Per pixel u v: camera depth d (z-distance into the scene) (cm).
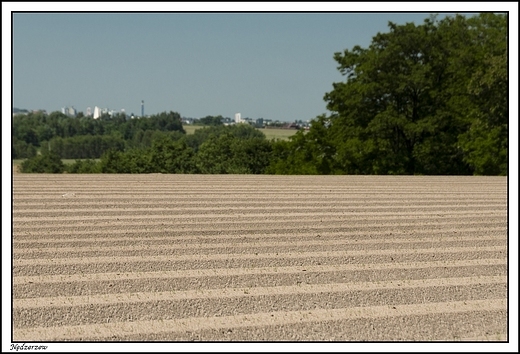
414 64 4044
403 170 4000
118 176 2017
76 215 1205
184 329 649
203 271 843
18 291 750
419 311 714
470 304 741
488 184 1966
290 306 720
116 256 909
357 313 704
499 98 3322
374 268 875
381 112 4019
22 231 1053
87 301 721
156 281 794
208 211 1273
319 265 885
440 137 3944
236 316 687
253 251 954
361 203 1435
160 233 1058
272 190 1652
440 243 1036
